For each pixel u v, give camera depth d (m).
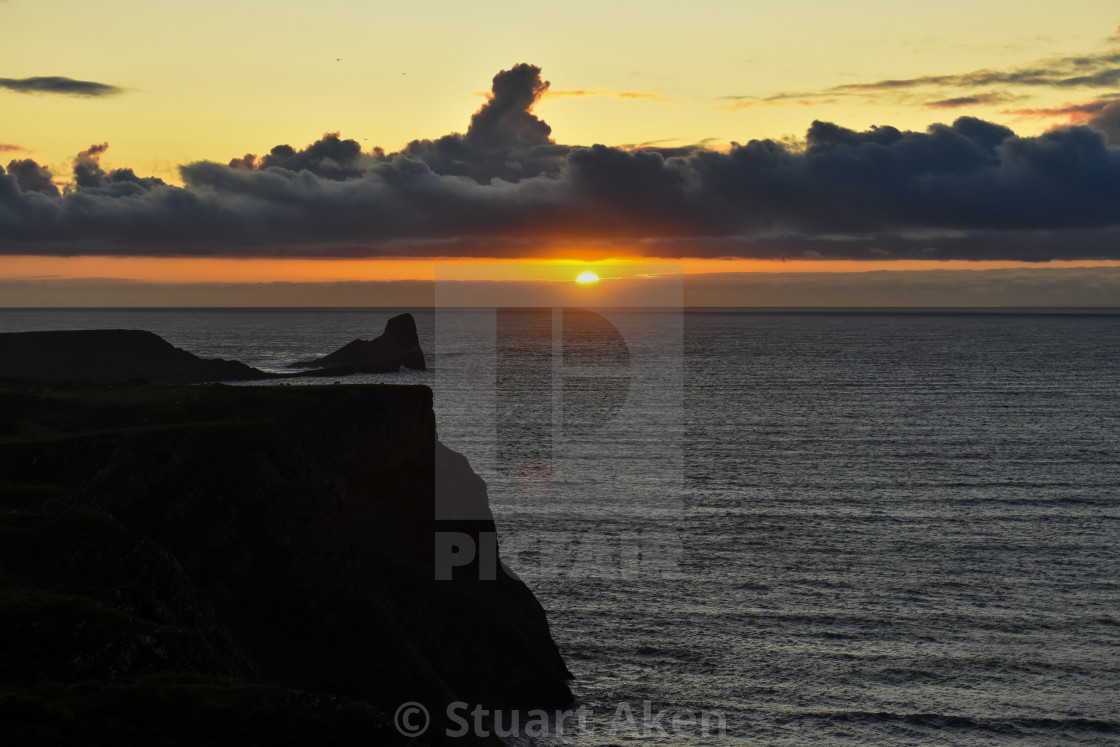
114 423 57.84
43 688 31.58
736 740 53.12
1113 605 72.69
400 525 59.41
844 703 57.19
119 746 29.94
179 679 33.91
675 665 62.31
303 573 49.06
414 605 55.84
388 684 48.16
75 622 34.50
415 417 63.97
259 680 41.56
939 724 54.66
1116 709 56.25
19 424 54.69
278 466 51.00
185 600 41.12
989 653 63.81
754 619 69.88
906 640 66.00
